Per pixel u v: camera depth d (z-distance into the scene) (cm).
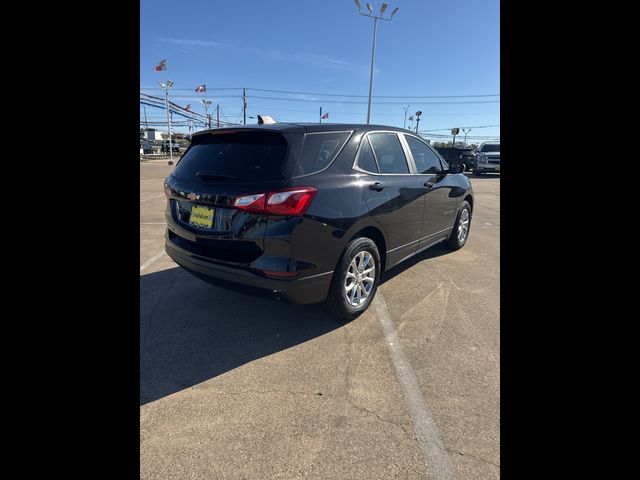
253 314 321
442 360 250
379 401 209
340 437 181
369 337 282
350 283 298
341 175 282
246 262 250
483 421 192
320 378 230
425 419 194
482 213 923
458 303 345
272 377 231
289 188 245
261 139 269
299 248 249
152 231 654
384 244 334
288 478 158
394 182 335
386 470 162
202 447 175
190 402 207
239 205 247
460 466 164
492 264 470
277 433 184
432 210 412
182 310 327
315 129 277
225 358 252
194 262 277
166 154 5356
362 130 320
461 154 2297
